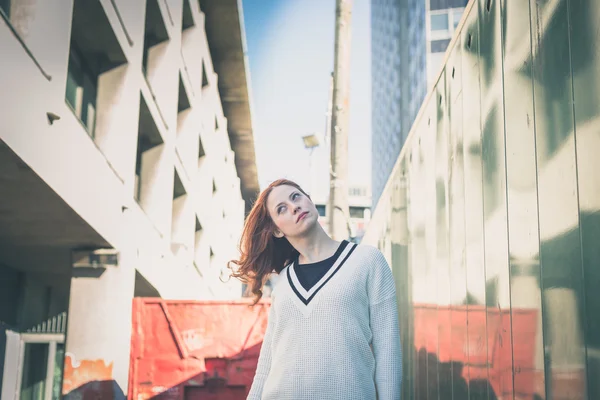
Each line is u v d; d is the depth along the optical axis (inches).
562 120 82.0
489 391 112.9
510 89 102.2
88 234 364.5
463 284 131.7
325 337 94.7
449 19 1893.5
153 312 340.5
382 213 275.0
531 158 92.6
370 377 95.0
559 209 83.0
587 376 75.0
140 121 534.3
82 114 411.8
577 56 77.2
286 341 97.8
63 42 292.5
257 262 114.8
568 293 80.4
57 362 541.3
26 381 496.7
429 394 167.5
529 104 93.4
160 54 610.2
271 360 105.0
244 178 1526.8
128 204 427.8
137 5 464.1
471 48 127.1
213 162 985.5
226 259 1204.5
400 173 222.5
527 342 94.3
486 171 115.2
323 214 2241.6
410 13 2181.3
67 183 299.3
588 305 74.8
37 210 314.0
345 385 91.7
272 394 95.3
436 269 158.7
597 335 72.6
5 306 459.5
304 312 97.3
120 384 386.6
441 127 153.7
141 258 468.4
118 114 426.6
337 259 101.1
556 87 83.7
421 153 180.2
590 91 73.8
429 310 167.3
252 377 335.6
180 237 733.9
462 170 132.8
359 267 99.7
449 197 144.4
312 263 102.7
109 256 397.7
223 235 1182.3
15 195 288.2
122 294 397.7
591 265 73.9
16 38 233.6
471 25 127.6
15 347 474.9
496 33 110.0
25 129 244.7
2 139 221.8
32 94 252.7
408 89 2175.2
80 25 386.6
